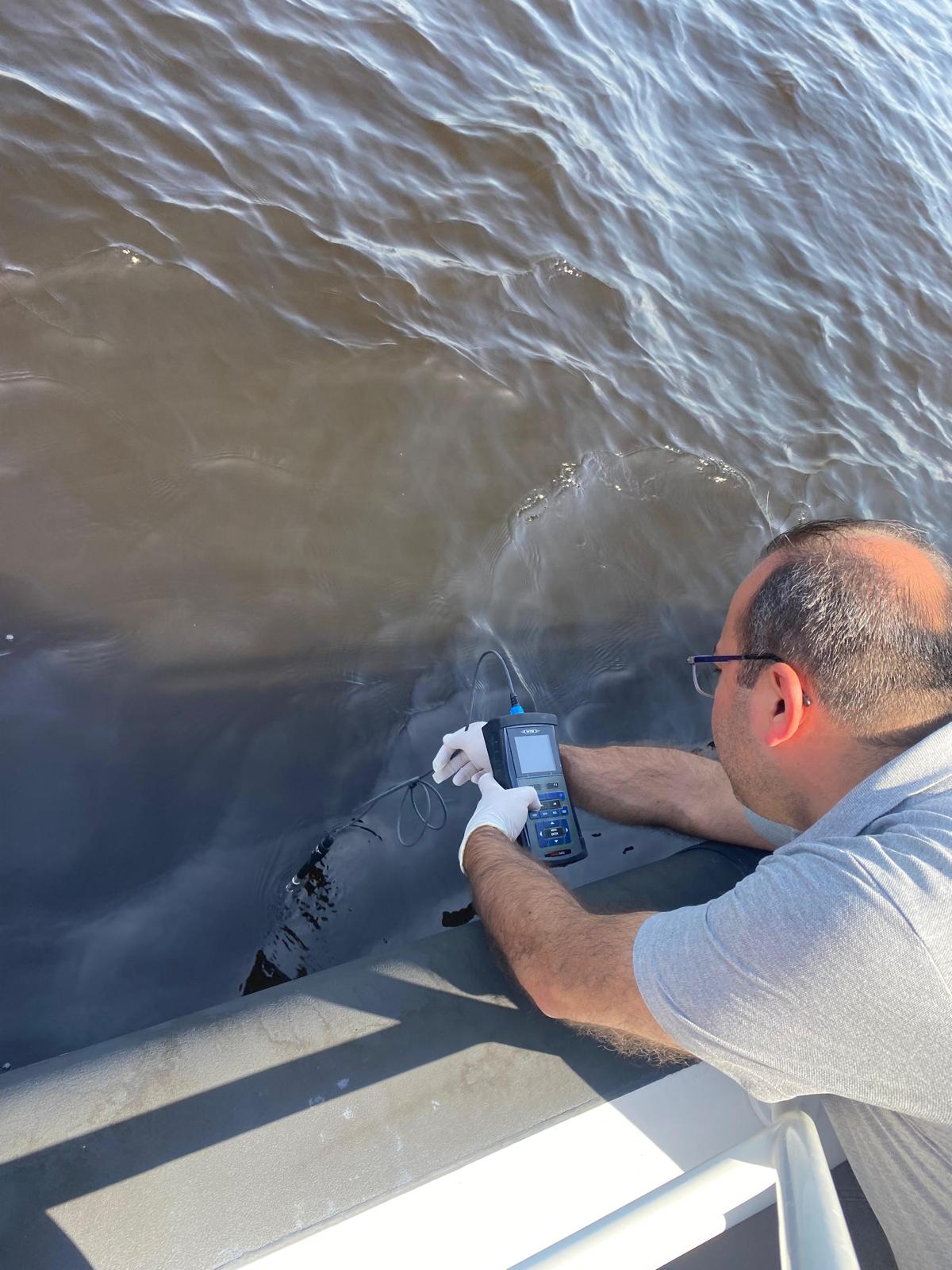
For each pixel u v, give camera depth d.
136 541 2.41
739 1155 1.17
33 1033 1.69
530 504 3.00
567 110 4.65
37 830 1.92
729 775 1.38
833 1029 0.98
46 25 3.48
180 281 3.00
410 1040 1.43
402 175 3.82
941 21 8.79
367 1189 1.24
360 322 3.19
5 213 2.91
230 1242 1.17
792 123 5.94
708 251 4.61
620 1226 1.04
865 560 1.18
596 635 2.78
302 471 2.74
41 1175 1.19
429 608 2.60
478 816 1.74
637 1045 1.49
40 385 2.60
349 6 4.39
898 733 1.15
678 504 3.28
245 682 2.27
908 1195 1.06
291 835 2.08
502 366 3.35
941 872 0.97
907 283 5.21
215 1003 1.81
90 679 2.15
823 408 4.15
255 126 3.61
